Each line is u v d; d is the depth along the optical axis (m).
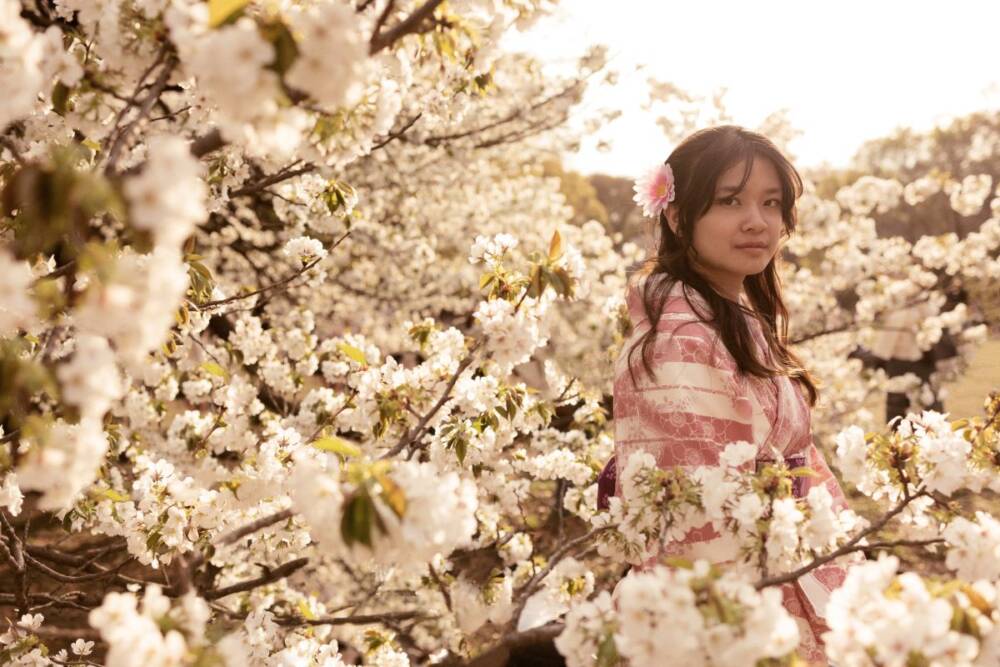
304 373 4.69
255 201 6.88
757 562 1.54
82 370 0.99
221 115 1.23
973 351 7.92
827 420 7.63
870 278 7.70
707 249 2.20
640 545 1.87
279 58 1.02
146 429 4.49
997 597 1.17
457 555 3.37
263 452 2.51
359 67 1.05
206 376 4.51
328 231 4.67
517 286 2.17
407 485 1.18
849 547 1.51
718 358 1.94
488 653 2.01
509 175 10.84
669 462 1.88
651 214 2.29
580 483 3.68
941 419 1.75
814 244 7.52
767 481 1.55
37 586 4.77
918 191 7.34
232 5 1.03
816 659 1.83
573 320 8.45
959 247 7.23
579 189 15.68
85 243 0.99
